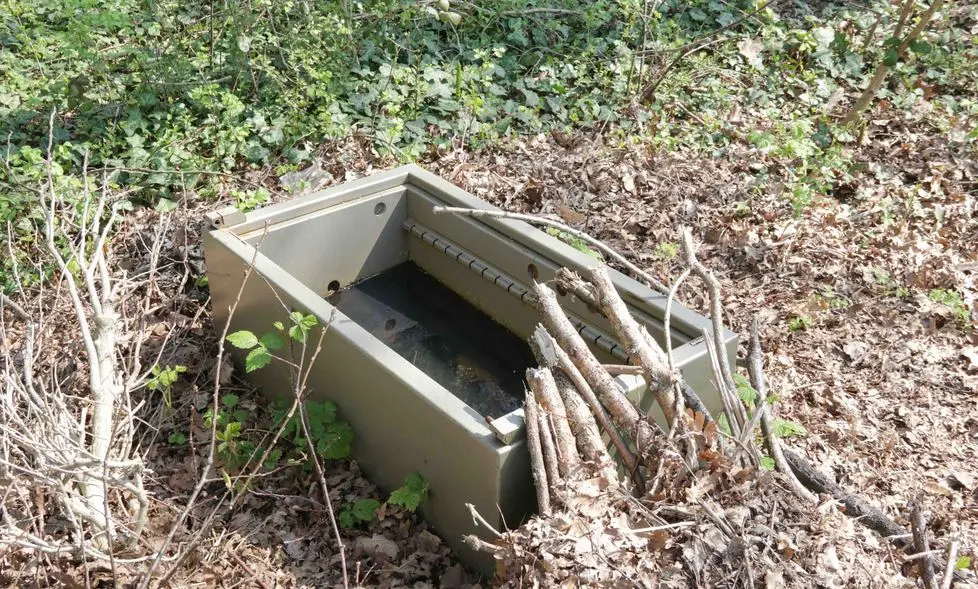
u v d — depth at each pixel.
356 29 6.26
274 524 3.32
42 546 2.76
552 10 6.80
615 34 6.89
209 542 3.20
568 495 2.70
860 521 3.13
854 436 3.86
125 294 4.09
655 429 2.94
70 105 5.32
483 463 2.83
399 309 4.29
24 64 5.80
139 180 5.08
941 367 4.34
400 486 3.35
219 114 5.53
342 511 3.38
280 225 3.99
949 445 3.89
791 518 2.79
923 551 2.78
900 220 5.39
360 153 5.51
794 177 5.68
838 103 6.66
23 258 4.51
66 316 4.16
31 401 3.02
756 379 3.37
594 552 2.57
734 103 6.38
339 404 3.49
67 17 6.07
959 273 4.88
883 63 5.90
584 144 5.89
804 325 4.54
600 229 5.12
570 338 3.06
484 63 5.90
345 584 2.81
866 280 4.85
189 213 4.96
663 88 6.47
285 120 5.53
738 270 4.95
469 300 4.27
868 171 5.87
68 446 2.95
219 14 5.94
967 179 5.88
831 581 2.61
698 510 2.71
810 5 7.72
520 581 2.61
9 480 3.01
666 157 5.69
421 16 6.55
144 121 5.39
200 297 4.48
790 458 3.32
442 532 3.23
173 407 3.86
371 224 4.27
